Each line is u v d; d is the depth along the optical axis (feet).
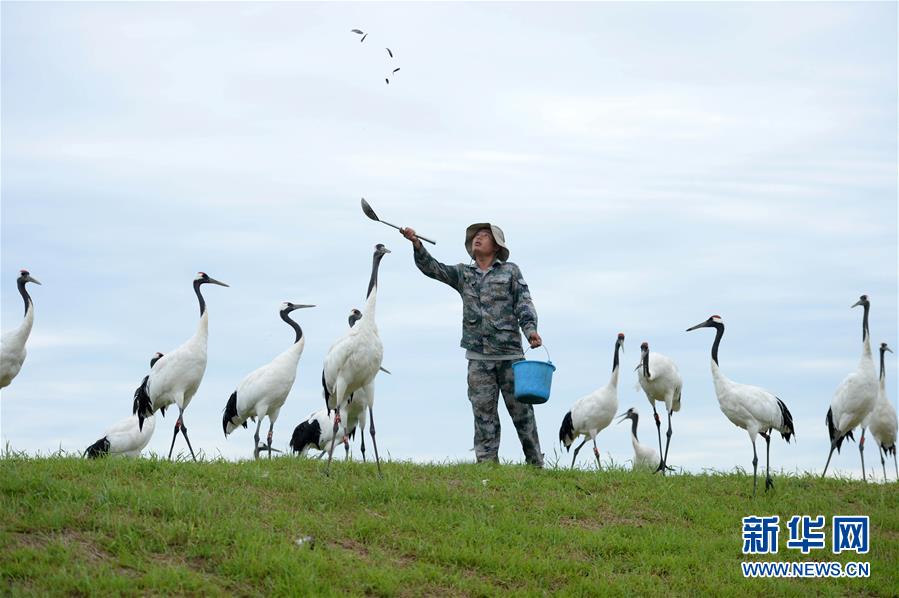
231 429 55.21
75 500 33.96
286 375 52.21
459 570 34.01
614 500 42.68
